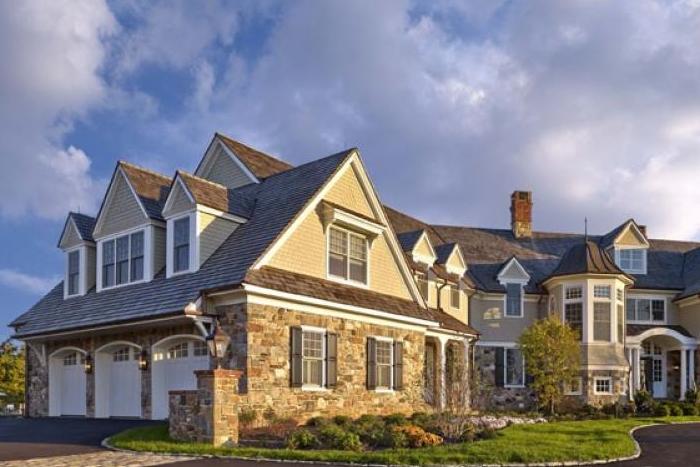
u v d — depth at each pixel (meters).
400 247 23.91
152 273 20.14
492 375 31.77
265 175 23.30
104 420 19.91
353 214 21.05
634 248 34.88
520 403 31.44
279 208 19.89
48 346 23.09
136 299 19.36
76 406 22.25
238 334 16.89
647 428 20.39
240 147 24.11
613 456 13.47
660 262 36.00
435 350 28.06
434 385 22.64
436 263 29.94
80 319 20.62
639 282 34.06
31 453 13.40
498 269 33.72
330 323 19.72
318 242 20.02
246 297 16.86
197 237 18.72
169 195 19.56
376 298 22.14
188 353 18.81
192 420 14.27
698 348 31.31
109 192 21.88
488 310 32.50
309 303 18.62
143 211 20.48
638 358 31.00
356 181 22.14
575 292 30.52
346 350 20.31
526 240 37.47
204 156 24.28
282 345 17.72
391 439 14.66
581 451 13.51
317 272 19.84
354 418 19.16
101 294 21.61
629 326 33.31
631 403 27.16
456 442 15.50
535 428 18.39
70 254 23.66
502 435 16.14
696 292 31.45
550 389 26.97
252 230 19.38
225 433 14.09
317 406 18.70
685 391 30.45
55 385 22.94
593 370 29.06
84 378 22.17
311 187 20.23
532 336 27.16
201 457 12.77
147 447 13.65
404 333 23.50
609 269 30.08
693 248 37.50
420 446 14.52
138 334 19.81
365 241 22.34
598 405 28.17
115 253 21.61
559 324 27.39
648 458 13.80
